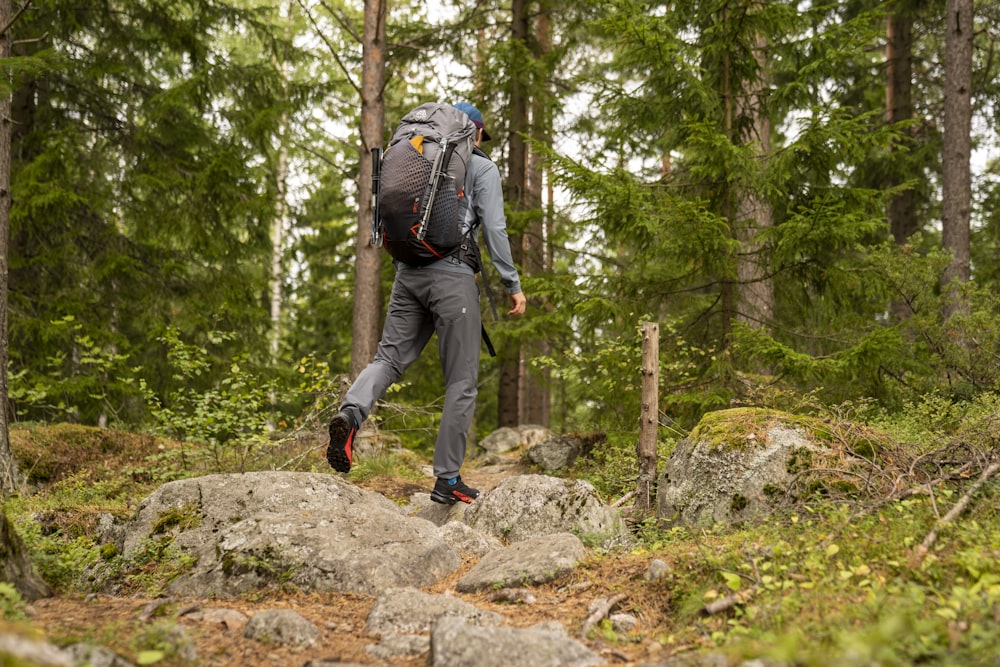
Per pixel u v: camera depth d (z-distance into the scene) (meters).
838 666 1.91
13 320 10.41
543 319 10.92
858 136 6.73
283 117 12.24
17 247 11.34
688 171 8.03
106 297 11.59
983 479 3.49
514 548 3.65
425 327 4.61
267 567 3.40
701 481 4.23
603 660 2.37
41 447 7.05
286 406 11.93
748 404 6.93
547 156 7.05
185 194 11.62
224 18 12.32
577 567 3.35
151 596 3.34
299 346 17.64
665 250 7.24
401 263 4.48
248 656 2.48
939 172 14.99
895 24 14.93
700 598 2.82
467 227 4.34
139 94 12.38
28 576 3.16
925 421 5.89
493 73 12.48
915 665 2.02
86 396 10.57
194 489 4.11
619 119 8.34
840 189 7.40
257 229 12.12
